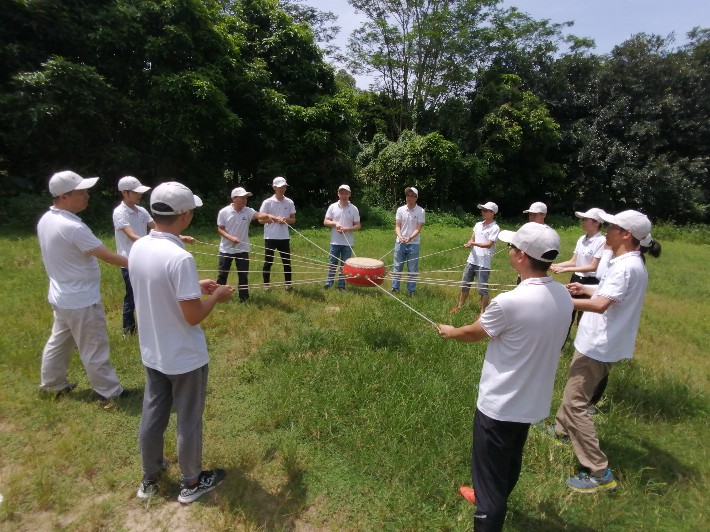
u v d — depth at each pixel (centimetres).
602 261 432
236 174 1773
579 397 351
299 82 1722
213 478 319
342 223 781
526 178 2441
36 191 1242
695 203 2364
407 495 313
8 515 284
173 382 291
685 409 465
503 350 254
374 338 558
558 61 2589
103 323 396
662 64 2405
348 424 393
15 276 713
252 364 488
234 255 678
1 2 1099
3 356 458
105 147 1297
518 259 258
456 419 401
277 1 1781
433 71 2442
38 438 357
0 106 1086
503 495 258
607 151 2408
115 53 1311
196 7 1351
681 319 798
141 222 528
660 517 321
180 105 1318
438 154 2023
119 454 346
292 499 312
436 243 1355
